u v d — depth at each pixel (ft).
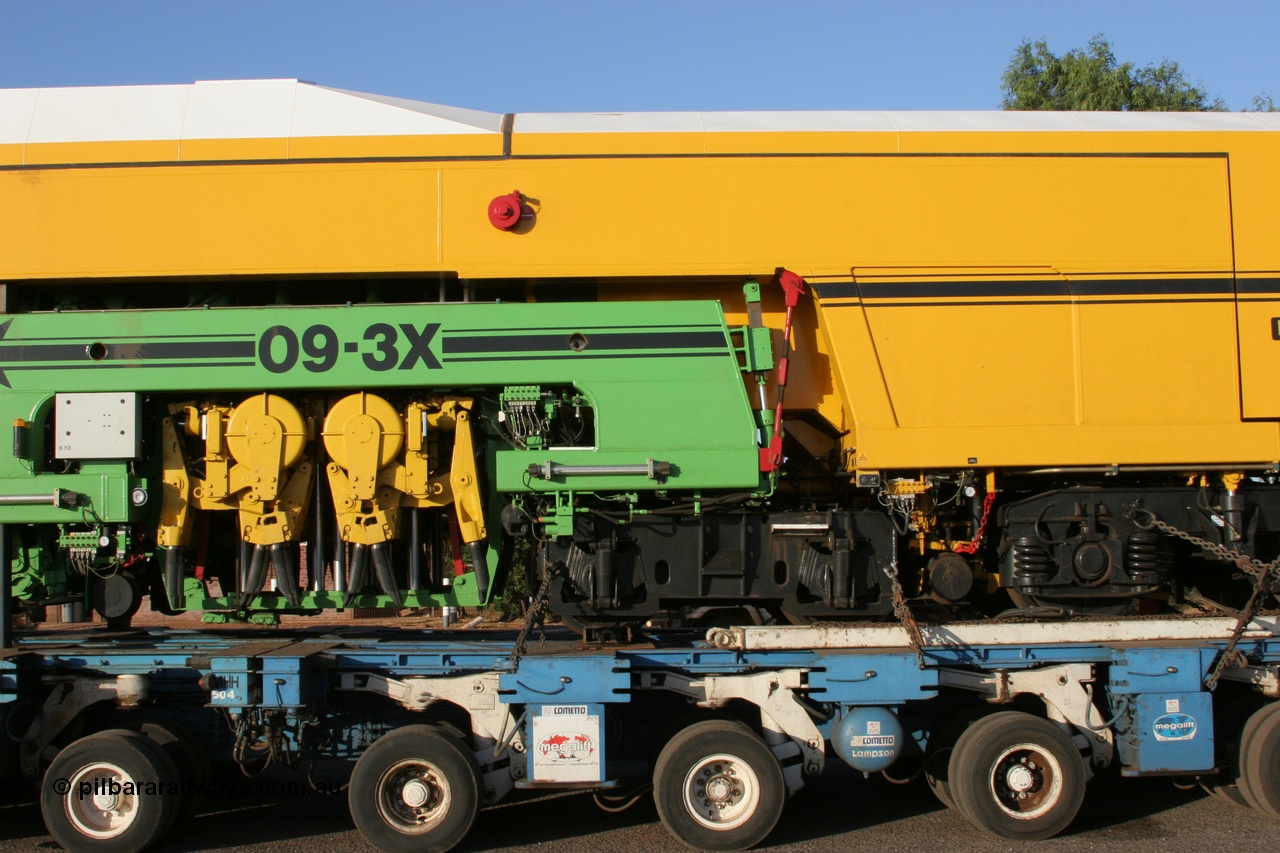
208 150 19.04
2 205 18.90
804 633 17.85
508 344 18.56
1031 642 18.08
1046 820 17.31
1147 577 19.08
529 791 21.15
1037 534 19.29
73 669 18.13
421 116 19.39
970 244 19.30
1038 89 59.00
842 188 19.26
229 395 19.21
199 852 17.16
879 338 18.97
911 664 17.60
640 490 18.78
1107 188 19.54
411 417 18.88
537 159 19.12
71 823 16.76
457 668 18.01
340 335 18.58
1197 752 17.90
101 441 18.38
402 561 20.40
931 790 20.70
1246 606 18.16
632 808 19.84
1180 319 19.39
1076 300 19.26
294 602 19.27
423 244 18.90
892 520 18.99
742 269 19.03
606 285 19.94
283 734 18.03
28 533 19.79
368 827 16.79
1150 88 56.54
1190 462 19.15
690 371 18.56
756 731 18.44
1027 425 18.95
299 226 18.92
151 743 17.28
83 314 18.63
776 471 18.71
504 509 18.78
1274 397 19.42
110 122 19.35
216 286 19.93
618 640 19.38
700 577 18.72
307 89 19.72
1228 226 19.67
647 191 19.15
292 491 19.25
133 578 19.69
